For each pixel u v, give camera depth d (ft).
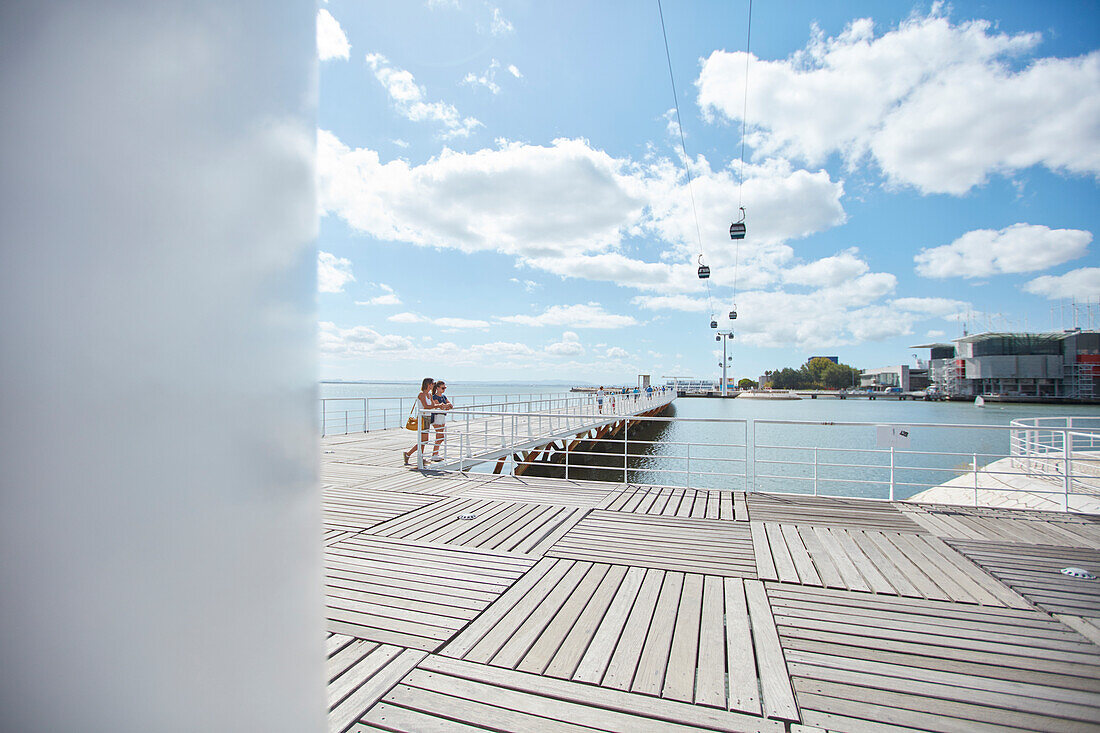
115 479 2.71
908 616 11.29
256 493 3.35
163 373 2.87
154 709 2.85
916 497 34.58
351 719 7.93
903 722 7.91
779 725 7.86
